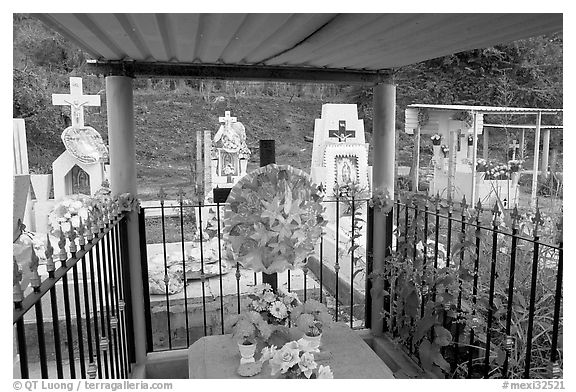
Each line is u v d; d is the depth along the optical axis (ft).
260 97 67.41
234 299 14.40
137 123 59.77
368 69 10.06
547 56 41.24
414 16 5.97
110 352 7.36
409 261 9.36
